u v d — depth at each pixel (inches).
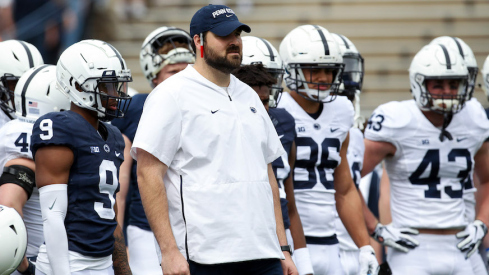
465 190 740.7
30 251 513.0
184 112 446.9
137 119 668.7
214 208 436.5
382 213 788.0
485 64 832.9
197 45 462.6
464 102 695.1
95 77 468.1
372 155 715.4
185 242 439.2
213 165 442.3
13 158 498.6
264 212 450.3
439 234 704.4
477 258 733.9
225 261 431.8
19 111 529.0
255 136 462.0
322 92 628.4
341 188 654.5
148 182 438.3
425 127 701.9
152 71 756.0
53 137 446.3
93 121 479.8
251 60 618.5
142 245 652.1
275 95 612.7
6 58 609.3
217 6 458.3
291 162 599.2
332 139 643.5
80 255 452.4
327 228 640.4
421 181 707.4
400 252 706.2
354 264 714.2
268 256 444.5
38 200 514.3
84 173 455.5
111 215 470.0
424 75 688.4
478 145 720.3
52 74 538.0
